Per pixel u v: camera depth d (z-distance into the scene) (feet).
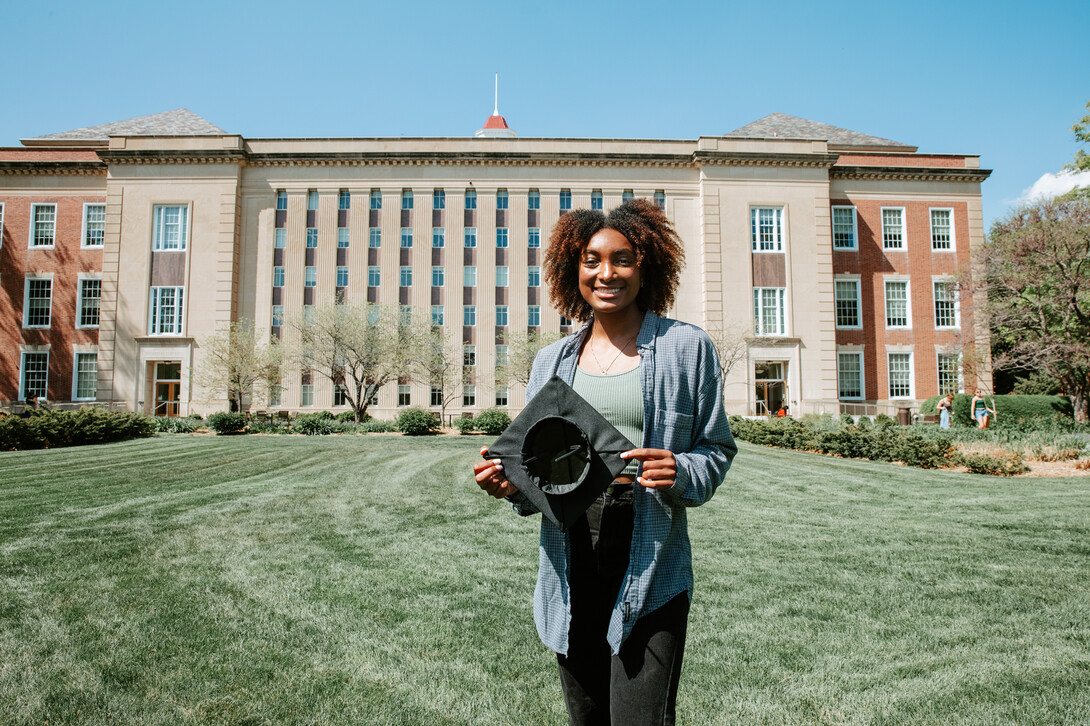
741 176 101.04
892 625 11.31
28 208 102.06
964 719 8.02
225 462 37.55
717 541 17.66
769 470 35.24
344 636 10.79
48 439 47.83
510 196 101.45
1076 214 67.36
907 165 106.42
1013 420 65.92
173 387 97.25
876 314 102.83
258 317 97.04
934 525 19.97
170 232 97.71
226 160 97.91
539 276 100.53
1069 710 8.21
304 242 98.94
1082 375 70.18
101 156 96.94
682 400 5.30
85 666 9.49
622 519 5.07
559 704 8.50
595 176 101.96
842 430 45.65
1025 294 73.46
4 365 99.14
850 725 7.90
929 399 86.33
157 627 11.08
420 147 101.04
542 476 4.98
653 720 4.57
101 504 22.84
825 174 101.65
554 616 5.22
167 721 7.98
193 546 16.90
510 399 98.53
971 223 104.78
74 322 99.96
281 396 95.20
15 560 15.19
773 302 99.91
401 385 97.30
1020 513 22.12
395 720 8.05
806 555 16.11
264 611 11.98
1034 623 11.39
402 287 99.14
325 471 34.22
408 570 14.83
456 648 10.33
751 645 10.43
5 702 8.37
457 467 36.52
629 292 5.69
